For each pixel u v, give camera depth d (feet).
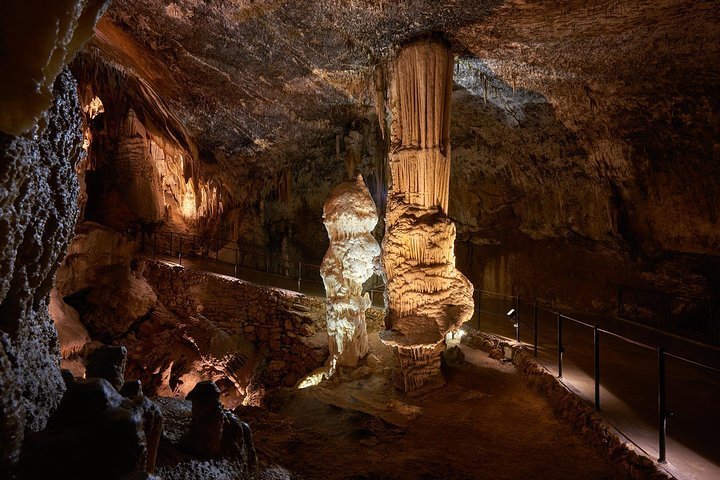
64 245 7.47
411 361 18.90
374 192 38.83
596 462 12.89
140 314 35.42
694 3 16.40
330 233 23.03
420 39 19.92
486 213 37.55
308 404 17.89
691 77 22.63
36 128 5.71
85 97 38.27
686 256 28.89
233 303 33.55
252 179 43.34
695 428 13.33
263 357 30.40
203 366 31.07
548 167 32.86
